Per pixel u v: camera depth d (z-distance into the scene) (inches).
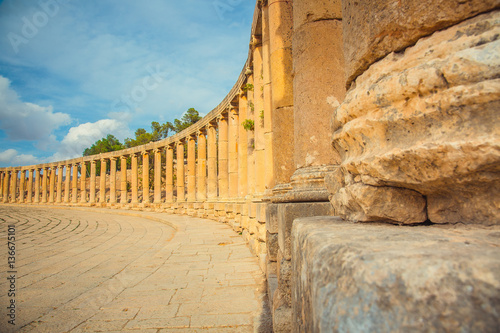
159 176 1078.4
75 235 517.7
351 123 74.1
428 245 40.6
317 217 102.2
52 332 148.9
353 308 34.2
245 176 559.5
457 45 55.6
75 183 1437.0
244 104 567.5
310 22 163.6
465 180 55.2
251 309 170.4
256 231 301.1
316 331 40.5
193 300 186.7
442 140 54.0
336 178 99.3
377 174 68.3
